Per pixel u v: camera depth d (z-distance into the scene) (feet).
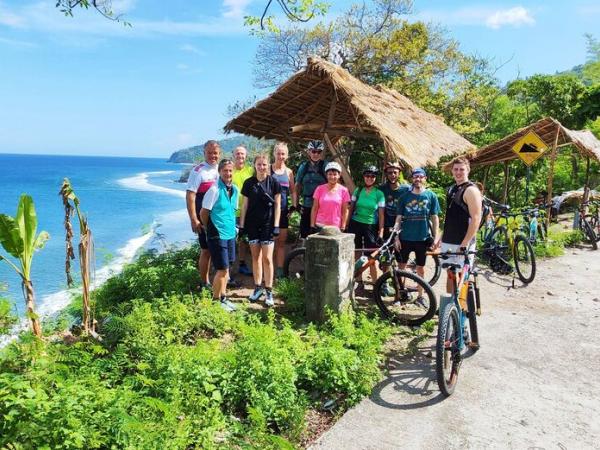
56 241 66.54
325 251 18.45
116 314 19.65
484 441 11.87
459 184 16.57
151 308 19.12
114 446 9.95
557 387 14.64
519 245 27.53
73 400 10.21
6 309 19.10
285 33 75.31
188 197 21.12
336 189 21.81
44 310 33.06
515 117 84.07
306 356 14.94
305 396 13.37
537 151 39.93
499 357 16.72
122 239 68.13
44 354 12.78
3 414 9.77
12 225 16.06
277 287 22.50
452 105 77.87
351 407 13.46
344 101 27.89
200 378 12.91
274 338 15.69
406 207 20.99
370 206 22.39
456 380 14.44
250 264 27.25
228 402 12.91
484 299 23.82
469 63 81.61
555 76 77.36
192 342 17.19
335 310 18.52
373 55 73.67
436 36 77.05
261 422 11.46
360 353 15.29
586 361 16.56
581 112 75.36
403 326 19.17
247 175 25.68
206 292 19.99
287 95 28.43
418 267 21.42
